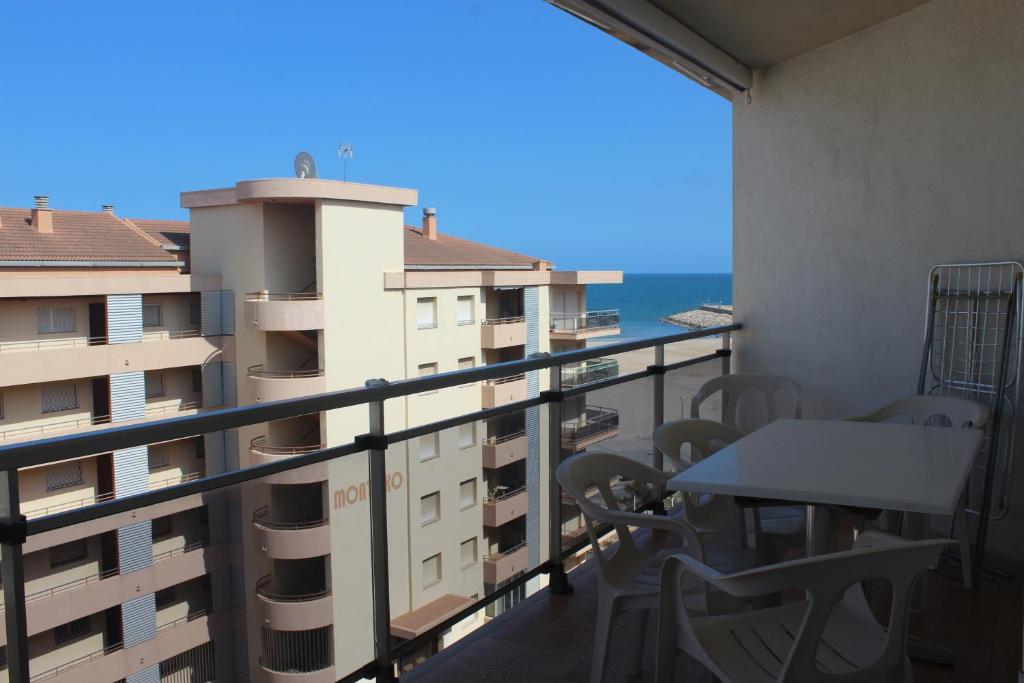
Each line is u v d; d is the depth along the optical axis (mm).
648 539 3758
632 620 2459
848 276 4594
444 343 19859
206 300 18141
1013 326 3844
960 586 3348
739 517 2639
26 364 15133
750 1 3945
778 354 4965
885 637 1741
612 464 2420
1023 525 3775
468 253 22969
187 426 1680
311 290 19000
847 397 4633
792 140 4828
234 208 18594
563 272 21516
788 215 4875
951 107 4090
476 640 2736
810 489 1877
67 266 16125
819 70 4664
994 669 2605
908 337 4340
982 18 3943
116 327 16547
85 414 16141
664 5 3963
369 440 2279
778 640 1739
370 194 18797
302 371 18578
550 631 2811
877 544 1873
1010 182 3871
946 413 3201
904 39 4258
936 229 4184
